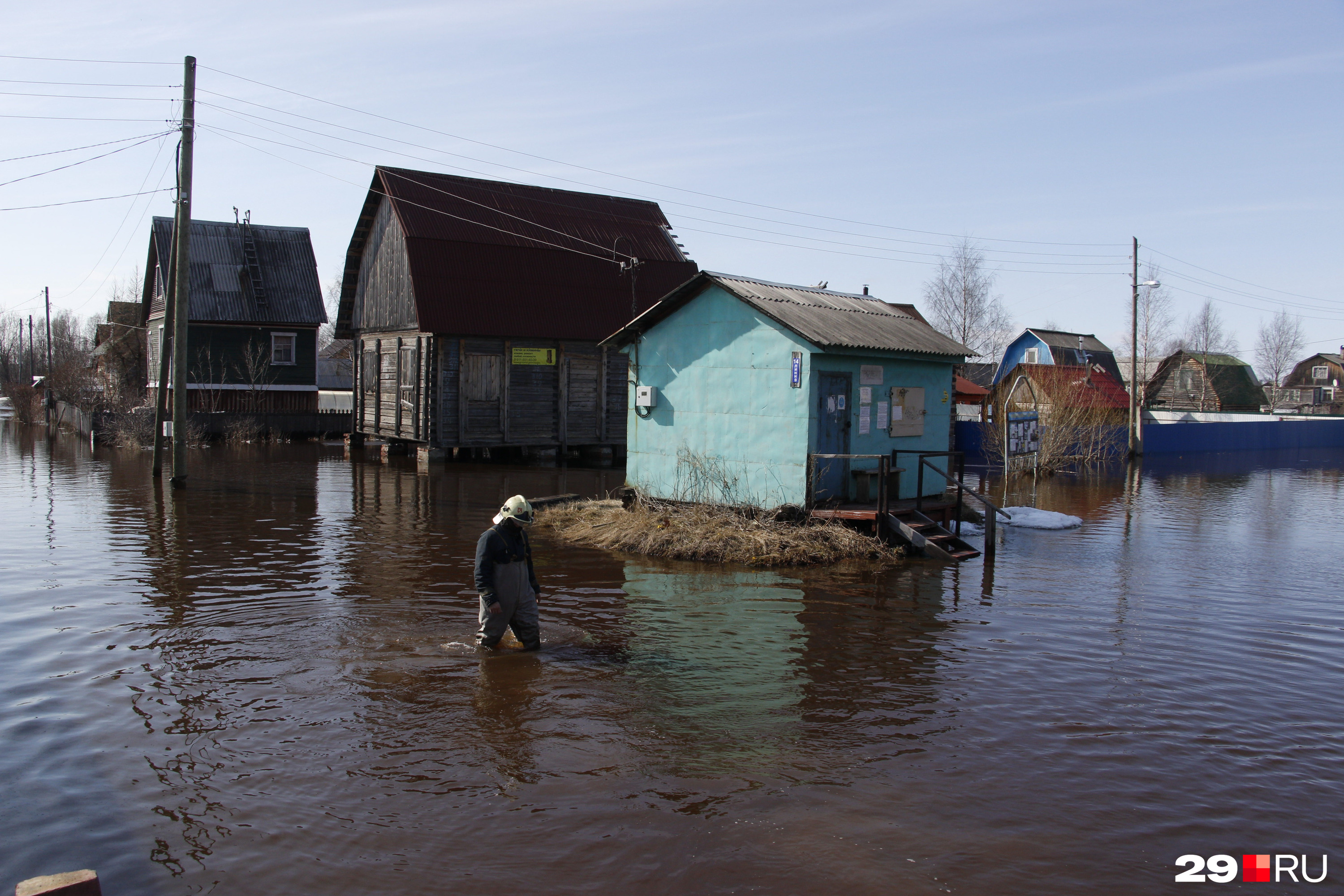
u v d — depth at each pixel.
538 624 8.66
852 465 14.57
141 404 34.38
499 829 5.09
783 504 13.99
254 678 7.43
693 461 15.04
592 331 27.88
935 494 16.41
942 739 6.50
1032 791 5.70
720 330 14.74
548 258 28.31
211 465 25.06
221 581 10.97
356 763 5.87
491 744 6.20
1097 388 46.50
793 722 6.75
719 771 5.87
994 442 28.53
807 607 10.30
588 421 28.45
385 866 4.71
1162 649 8.99
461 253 26.69
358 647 8.32
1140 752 6.36
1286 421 46.12
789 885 4.59
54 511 16.34
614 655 8.30
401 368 27.28
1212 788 5.82
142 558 12.27
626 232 31.05
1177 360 65.81
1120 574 12.77
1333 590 12.02
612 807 5.36
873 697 7.34
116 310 47.78
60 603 9.80
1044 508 20.41
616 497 18.78
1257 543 15.92
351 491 20.03
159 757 5.91
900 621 9.78
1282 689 7.86
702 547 12.95
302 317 36.81
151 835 4.97
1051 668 8.27
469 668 7.77
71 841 4.89
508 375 26.78
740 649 8.60
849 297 17.62
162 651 8.11
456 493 19.84
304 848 4.87
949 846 5.00
